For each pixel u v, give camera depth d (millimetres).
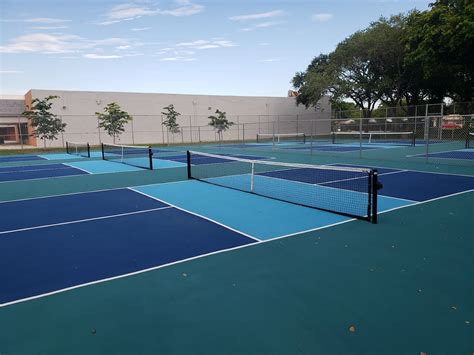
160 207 7625
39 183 11375
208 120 39438
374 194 6020
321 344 2762
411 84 36188
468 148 21859
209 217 6723
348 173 12172
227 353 2676
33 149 28891
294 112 45156
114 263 4508
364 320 3080
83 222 6527
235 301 3453
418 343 2752
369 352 2658
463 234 5387
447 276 3928
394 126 33281
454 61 28219
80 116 32562
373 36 34375
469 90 34938
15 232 5973
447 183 9789
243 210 7234
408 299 3430
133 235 5680
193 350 2719
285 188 9594
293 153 20500
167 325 3062
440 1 28969
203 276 4055
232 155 19844
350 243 5090
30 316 3260
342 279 3896
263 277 3990
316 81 37469
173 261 4535
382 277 3932
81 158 20406
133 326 3061
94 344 2826
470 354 2615
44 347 2793
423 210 6895
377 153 19422
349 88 36812
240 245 5102
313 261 4438
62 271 4289
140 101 35531
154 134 36500
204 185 10367
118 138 33625
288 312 3234
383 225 5953
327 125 47844
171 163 16766
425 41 26922
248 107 42062
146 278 4035
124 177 12320
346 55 36719
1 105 36500
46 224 6441
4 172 14477
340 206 7367
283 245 5066
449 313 3168
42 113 27375
